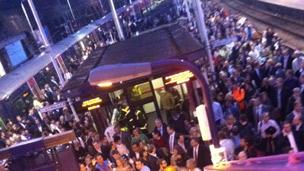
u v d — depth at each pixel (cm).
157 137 1141
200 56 1385
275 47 1595
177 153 1023
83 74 1581
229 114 1026
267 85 1179
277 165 365
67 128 1678
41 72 2919
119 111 1470
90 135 1330
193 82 1323
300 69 1220
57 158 732
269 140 920
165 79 1343
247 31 2041
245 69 1400
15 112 2455
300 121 888
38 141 721
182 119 1266
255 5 3931
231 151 912
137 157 1108
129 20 5016
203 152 976
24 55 3844
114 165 1130
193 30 2458
